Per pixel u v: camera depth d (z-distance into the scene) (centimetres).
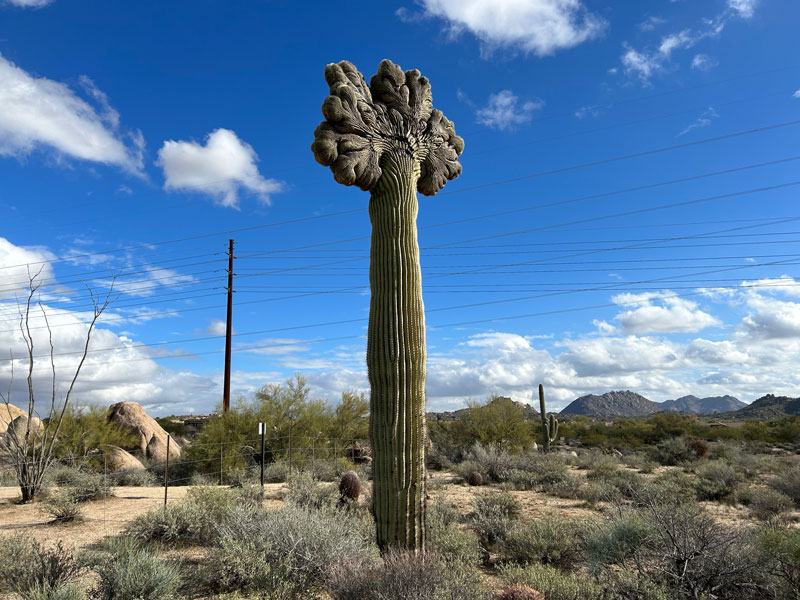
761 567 659
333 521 807
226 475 2033
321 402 2564
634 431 4628
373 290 674
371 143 689
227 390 2917
